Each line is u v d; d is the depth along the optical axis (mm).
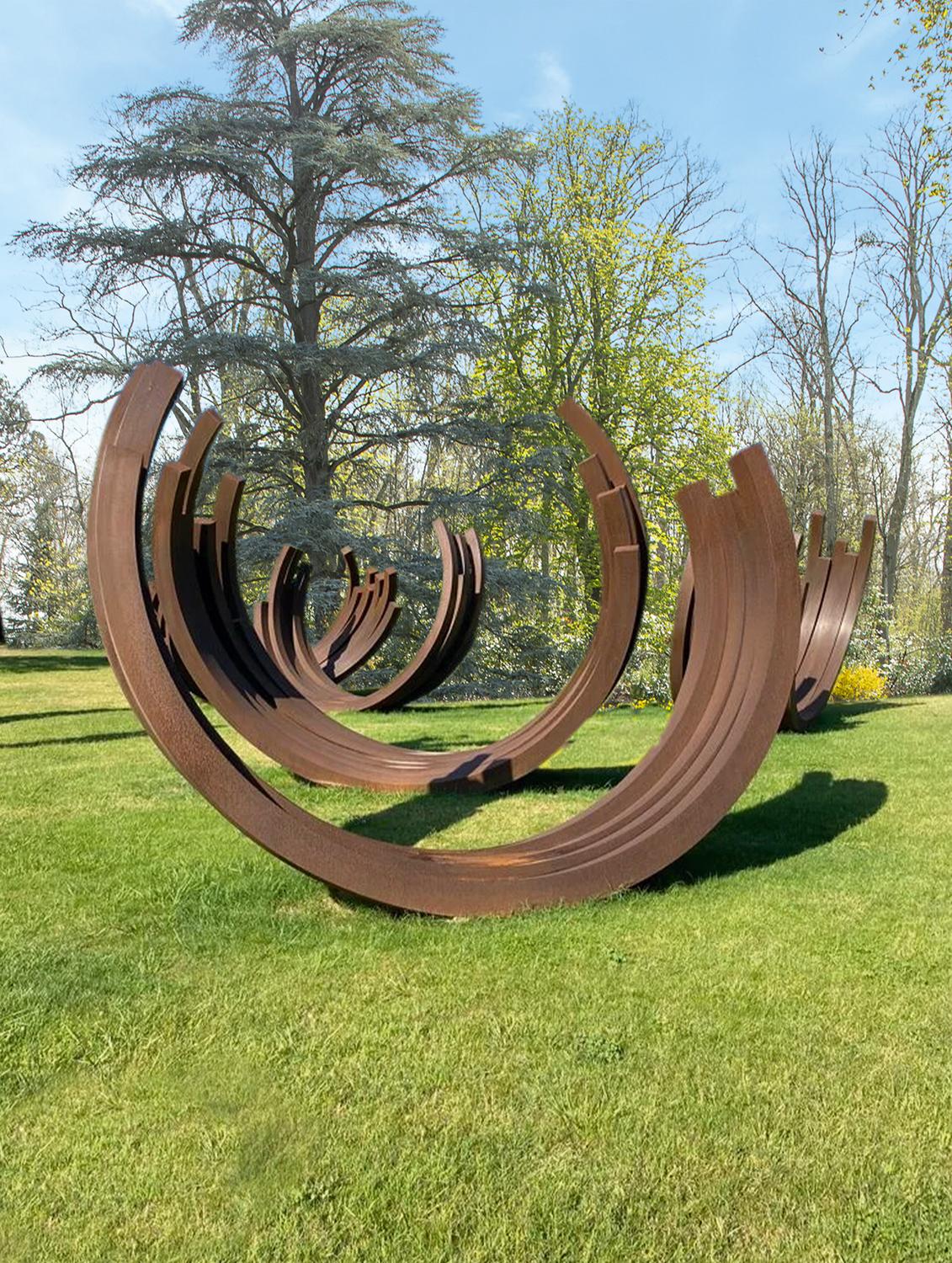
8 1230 2467
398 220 24125
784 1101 2967
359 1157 2730
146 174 21750
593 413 27094
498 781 7602
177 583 7625
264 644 14195
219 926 4473
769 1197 2551
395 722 12555
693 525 5730
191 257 23047
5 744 10242
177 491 7098
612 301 26719
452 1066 3197
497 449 24484
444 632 13578
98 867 5438
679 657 8711
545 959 4043
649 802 5281
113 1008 3643
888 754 8984
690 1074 3129
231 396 25469
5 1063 3264
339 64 24453
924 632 36188
